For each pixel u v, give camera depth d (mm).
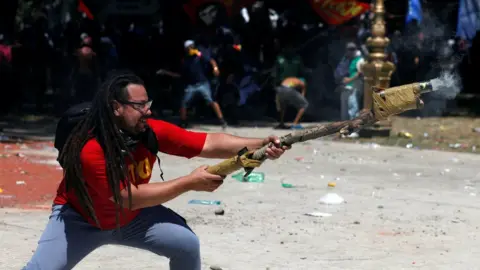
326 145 18047
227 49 24781
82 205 4945
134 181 4953
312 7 25875
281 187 12398
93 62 24500
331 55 26797
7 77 26344
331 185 12500
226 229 9383
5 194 11406
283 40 27000
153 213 5199
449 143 18703
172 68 25516
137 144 4973
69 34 27109
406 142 18828
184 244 5152
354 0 25156
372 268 7742
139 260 7957
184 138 5328
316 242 8805
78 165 4785
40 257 4984
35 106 28016
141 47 25500
